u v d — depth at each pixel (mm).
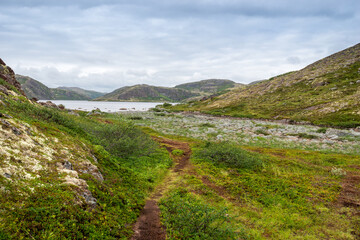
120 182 12773
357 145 34844
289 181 16906
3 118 9930
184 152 27828
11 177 6727
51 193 7086
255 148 32312
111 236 7348
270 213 11984
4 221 5297
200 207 10312
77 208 7277
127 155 19906
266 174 18875
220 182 16484
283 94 116750
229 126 60438
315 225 10812
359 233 9961
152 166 19641
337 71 116188
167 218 9969
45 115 15922
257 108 104125
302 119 70500
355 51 134500
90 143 16516
